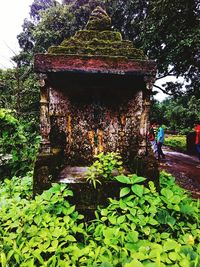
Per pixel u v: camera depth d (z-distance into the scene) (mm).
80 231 2576
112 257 2236
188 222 2840
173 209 2850
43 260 2314
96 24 4035
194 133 13625
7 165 4898
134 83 3658
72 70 3209
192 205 3225
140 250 2186
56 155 3439
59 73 3314
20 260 2283
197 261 1983
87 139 3807
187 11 9422
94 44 3641
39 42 15820
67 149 3777
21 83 7191
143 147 3516
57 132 3695
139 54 3588
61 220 2818
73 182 3143
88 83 3637
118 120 3793
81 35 3838
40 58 3195
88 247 2334
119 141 3799
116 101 3762
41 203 2715
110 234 2443
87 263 2162
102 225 2646
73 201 3084
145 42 10883
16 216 2623
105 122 3805
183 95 15211
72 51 3449
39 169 3193
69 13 15820
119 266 2180
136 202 2797
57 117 3682
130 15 14320
